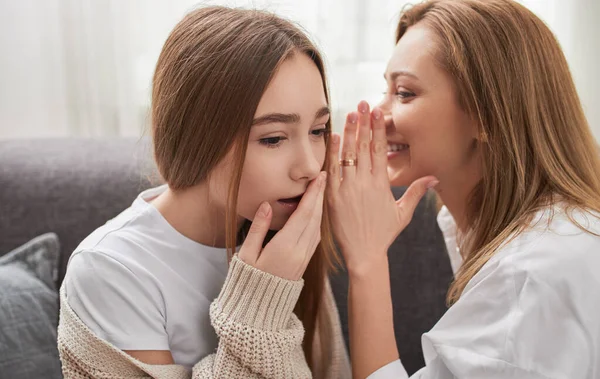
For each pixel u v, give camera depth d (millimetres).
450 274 1353
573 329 809
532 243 874
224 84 781
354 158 990
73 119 1804
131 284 842
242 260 834
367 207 988
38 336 1153
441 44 988
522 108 961
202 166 824
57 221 1303
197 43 812
